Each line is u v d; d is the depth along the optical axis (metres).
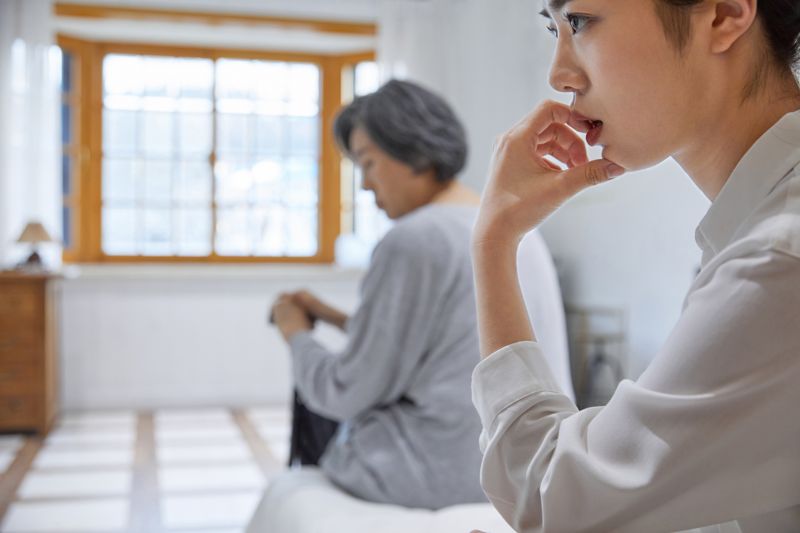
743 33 0.63
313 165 7.20
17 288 5.38
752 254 0.55
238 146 7.07
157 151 6.93
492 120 6.20
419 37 6.62
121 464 4.70
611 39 0.63
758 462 0.56
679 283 4.44
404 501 1.39
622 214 4.99
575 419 0.64
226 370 6.66
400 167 1.60
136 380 6.49
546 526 0.63
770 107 0.64
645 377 0.60
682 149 0.67
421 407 1.43
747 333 0.54
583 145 0.78
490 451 0.68
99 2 6.32
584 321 5.37
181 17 6.46
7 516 3.70
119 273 6.41
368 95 1.62
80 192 6.74
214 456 4.94
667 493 0.57
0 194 5.98
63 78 6.68
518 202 0.73
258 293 6.69
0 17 6.01
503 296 0.72
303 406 1.81
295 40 6.91
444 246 1.43
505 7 6.01
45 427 5.44
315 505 1.35
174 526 3.61
